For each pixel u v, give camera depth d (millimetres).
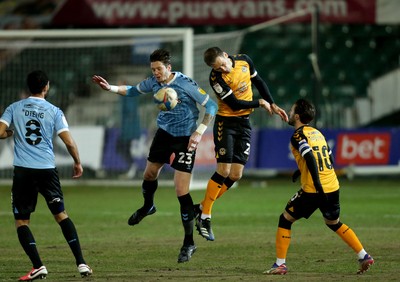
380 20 90000
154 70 30109
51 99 86062
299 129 27656
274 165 78938
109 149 76250
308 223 44781
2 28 91750
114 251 33969
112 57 86938
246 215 48750
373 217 47188
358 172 79625
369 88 90812
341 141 79625
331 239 37594
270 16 90250
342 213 49500
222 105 33625
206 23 90750
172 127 30750
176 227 43031
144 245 35938
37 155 26875
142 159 75625
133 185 74625
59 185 27344
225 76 32688
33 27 91688
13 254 33156
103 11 91062
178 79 30531
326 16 89750
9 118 27172
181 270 28609
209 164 71750
